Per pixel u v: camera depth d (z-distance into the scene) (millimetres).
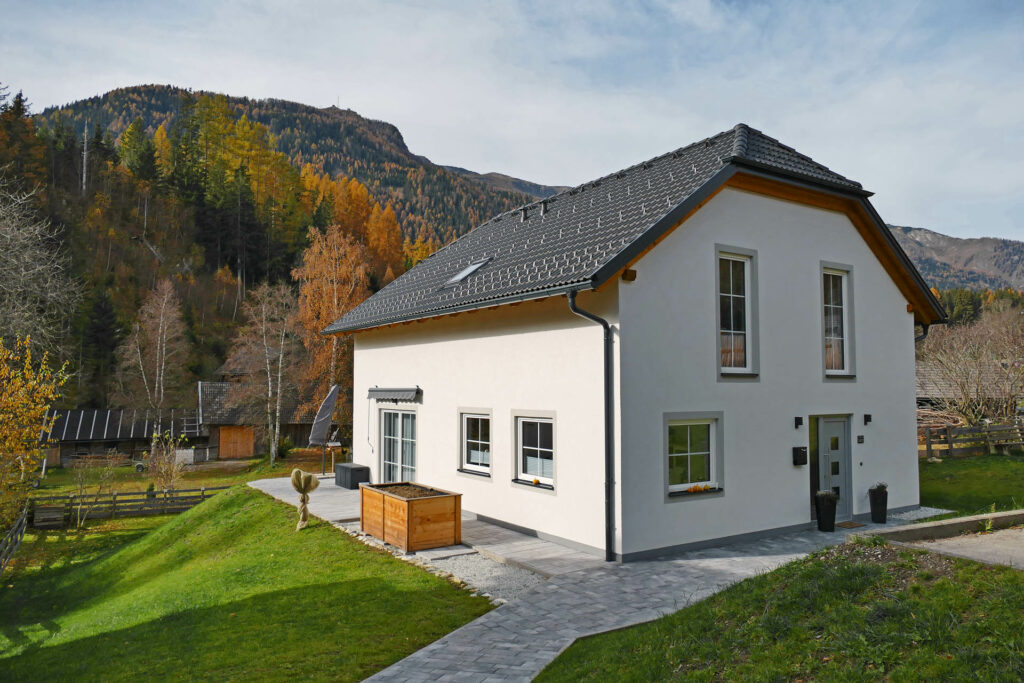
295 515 15156
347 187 98500
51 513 23500
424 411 15859
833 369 13586
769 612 5961
